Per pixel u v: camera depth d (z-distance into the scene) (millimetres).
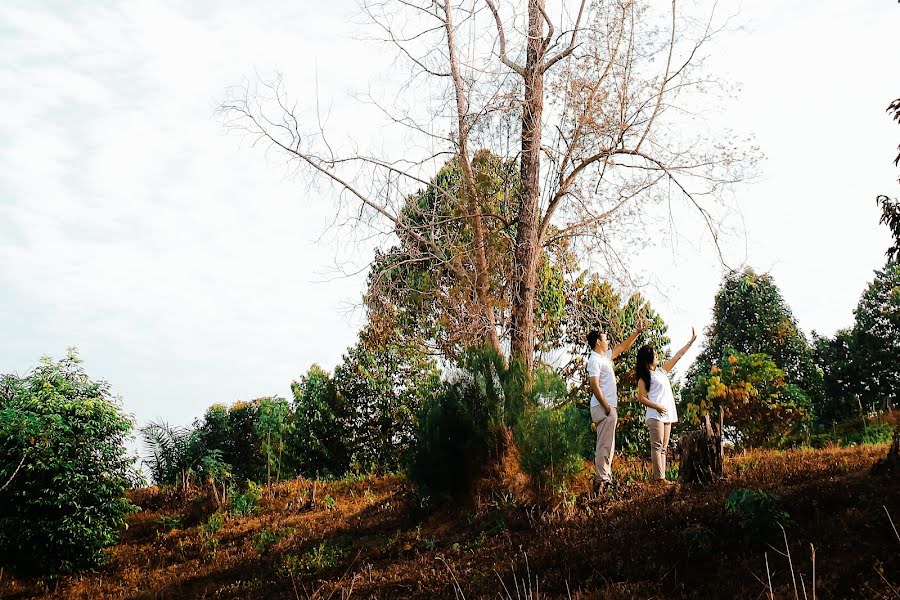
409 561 8898
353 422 19344
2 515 12578
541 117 13344
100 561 12852
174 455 20719
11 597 11922
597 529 7672
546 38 13562
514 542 8320
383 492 14789
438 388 11609
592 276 14469
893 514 6070
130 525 15312
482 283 12719
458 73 13062
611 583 6230
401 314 13398
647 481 9641
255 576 10398
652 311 17000
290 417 22500
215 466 19125
